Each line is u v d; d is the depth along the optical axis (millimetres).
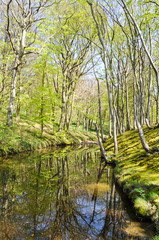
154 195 5137
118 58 15852
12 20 17562
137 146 11781
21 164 11781
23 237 4102
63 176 9570
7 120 15125
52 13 19594
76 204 5977
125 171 8266
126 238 4039
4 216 5082
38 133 21812
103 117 43875
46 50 17219
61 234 4234
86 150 20484
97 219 4961
